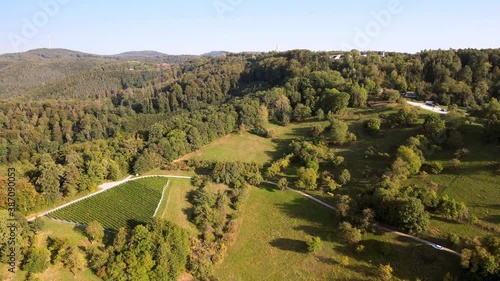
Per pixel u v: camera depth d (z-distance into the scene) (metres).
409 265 72.75
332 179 102.69
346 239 81.88
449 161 97.19
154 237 76.38
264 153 126.69
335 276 74.56
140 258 71.62
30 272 65.94
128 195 96.69
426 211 81.56
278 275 77.19
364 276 73.06
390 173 94.94
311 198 100.06
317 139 125.25
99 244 76.94
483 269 63.38
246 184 105.81
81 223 83.06
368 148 112.31
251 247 85.44
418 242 77.00
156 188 100.31
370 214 82.25
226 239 85.12
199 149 127.31
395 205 81.19
